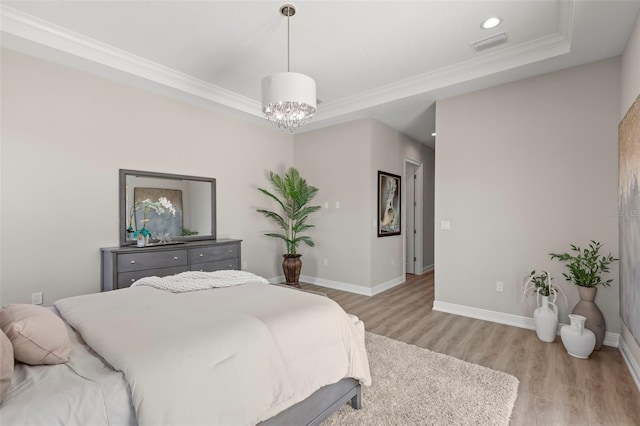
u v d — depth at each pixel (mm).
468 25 2572
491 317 3414
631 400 1939
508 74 3123
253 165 4836
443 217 3758
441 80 3449
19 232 2758
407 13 2420
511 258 3299
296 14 2443
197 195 4098
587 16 2182
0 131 2656
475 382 2107
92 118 3172
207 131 4215
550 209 3074
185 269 3557
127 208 3430
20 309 1213
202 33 2719
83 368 1075
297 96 2375
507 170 3316
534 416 1792
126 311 1572
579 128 2924
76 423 887
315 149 5160
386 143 4922
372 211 4559
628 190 2246
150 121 3623
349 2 2297
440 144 3775
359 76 3533
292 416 1432
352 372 1717
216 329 1323
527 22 2520
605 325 2697
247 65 3295
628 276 2275
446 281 3738
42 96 2865
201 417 1069
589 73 2877
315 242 5164
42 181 2875
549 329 2807
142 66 3201
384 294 4570
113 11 2414
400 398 1927
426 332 3080
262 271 4992
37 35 2572
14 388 934
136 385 988
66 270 3010
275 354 1371
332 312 1756
